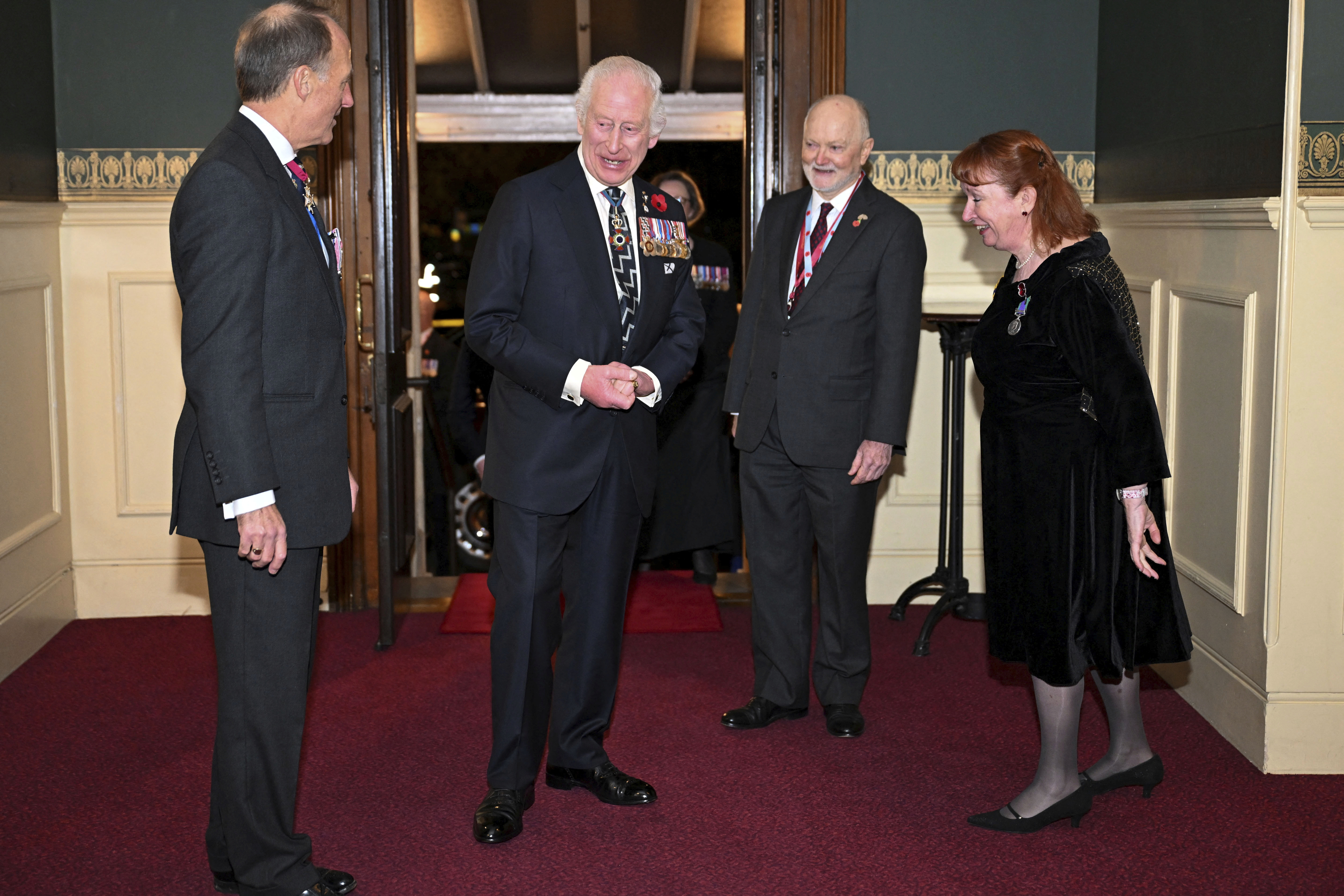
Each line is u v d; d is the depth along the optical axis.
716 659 4.06
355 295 4.50
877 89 4.49
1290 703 3.07
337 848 2.70
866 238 3.21
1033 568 2.66
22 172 4.05
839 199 3.27
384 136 4.16
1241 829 2.78
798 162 4.51
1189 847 2.69
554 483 2.67
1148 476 2.46
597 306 2.66
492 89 8.05
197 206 2.09
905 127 4.50
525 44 7.29
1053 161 2.63
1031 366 2.61
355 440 4.57
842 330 3.23
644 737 3.36
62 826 2.80
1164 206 3.67
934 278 4.55
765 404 3.31
